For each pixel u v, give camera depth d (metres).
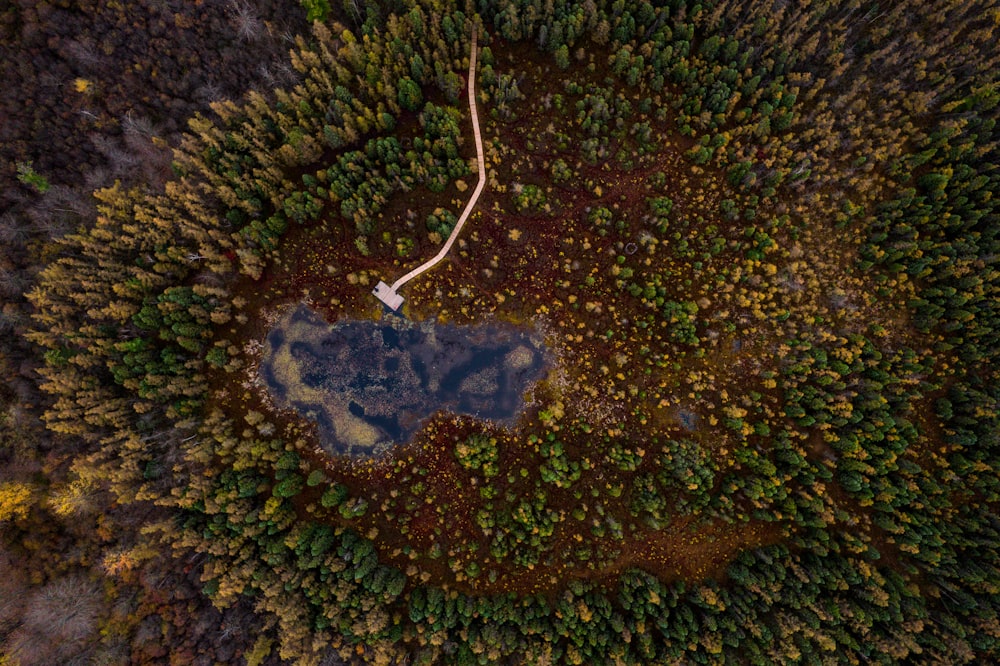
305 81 47.62
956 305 49.28
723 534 50.53
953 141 50.09
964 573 47.06
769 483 48.50
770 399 51.38
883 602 46.09
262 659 46.00
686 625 48.19
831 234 51.75
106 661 42.69
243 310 51.44
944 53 50.38
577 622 47.97
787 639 46.66
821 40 51.00
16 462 44.59
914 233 49.50
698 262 51.62
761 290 51.34
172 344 49.00
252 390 51.38
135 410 46.59
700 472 49.53
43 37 44.81
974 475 48.59
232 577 45.12
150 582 44.91
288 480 48.56
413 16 47.62
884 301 51.22
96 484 45.38
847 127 51.31
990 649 46.25
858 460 48.38
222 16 47.50
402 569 50.53
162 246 47.91
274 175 49.25
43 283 44.56
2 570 42.81
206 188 47.12
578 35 51.75
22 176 45.06
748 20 49.81
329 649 46.53
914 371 49.66
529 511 49.59
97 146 46.31
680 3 49.34
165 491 46.44
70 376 45.06
